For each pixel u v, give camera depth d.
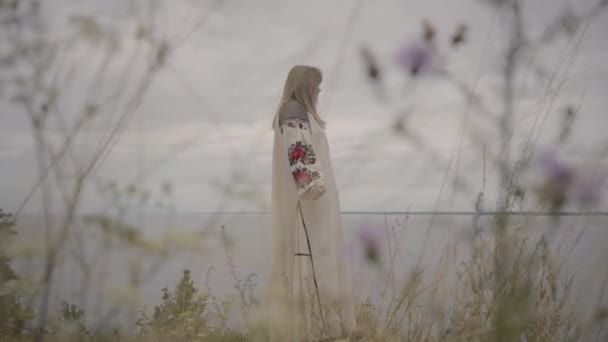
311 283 2.25
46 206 0.86
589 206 0.91
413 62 1.17
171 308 2.06
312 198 2.20
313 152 2.23
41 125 0.97
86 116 0.98
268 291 1.10
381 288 1.51
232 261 0.93
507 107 1.07
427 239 1.42
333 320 2.14
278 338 1.33
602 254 1.05
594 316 1.12
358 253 1.37
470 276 1.29
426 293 1.46
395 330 1.52
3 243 0.79
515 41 1.06
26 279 0.81
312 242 2.30
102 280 0.74
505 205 1.09
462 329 1.29
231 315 1.81
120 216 0.82
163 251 0.76
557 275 1.22
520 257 1.06
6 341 1.51
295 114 2.28
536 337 1.33
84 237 0.80
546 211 0.93
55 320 0.87
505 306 1.01
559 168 0.91
